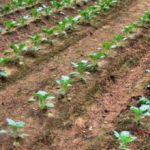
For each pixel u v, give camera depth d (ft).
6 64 38.50
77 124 29.55
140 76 37.42
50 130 28.66
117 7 58.80
